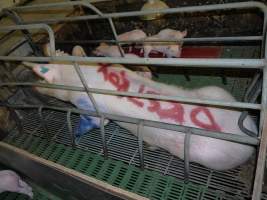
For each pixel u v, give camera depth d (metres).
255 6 1.15
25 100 2.42
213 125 1.36
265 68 0.87
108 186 1.56
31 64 2.10
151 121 1.34
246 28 2.41
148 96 1.26
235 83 2.08
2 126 2.23
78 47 2.29
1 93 2.28
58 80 1.98
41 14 2.88
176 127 1.25
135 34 2.43
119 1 2.73
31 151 2.01
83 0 1.79
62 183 1.80
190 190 1.44
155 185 1.52
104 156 1.74
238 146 1.30
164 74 2.39
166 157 1.65
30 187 2.00
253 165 1.43
